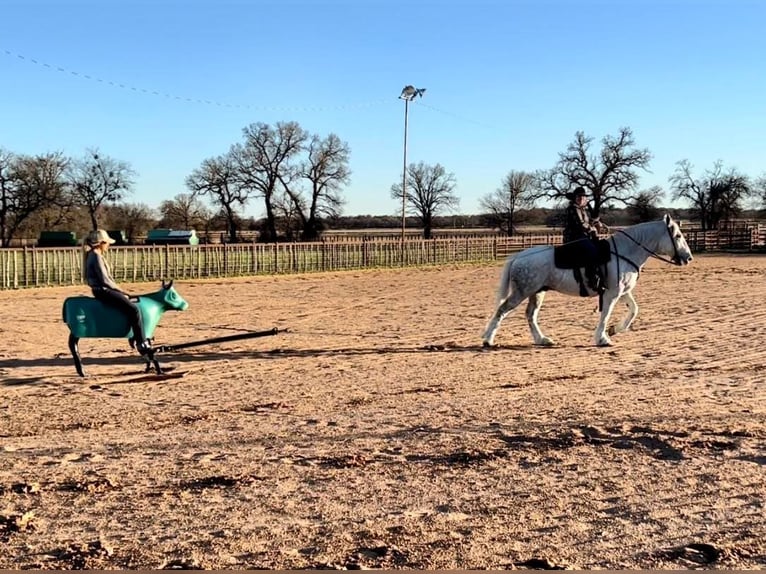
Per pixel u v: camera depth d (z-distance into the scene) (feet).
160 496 19.34
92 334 37.52
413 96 165.27
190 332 55.72
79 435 26.04
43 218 272.10
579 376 36.35
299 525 17.24
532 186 329.72
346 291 92.32
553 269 45.27
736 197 289.12
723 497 19.02
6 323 61.00
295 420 27.91
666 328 52.80
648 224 46.21
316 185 299.58
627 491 19.51
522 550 15.79
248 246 126.93
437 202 332.80
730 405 29.14
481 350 45.24
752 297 74.02
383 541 16.28
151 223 315.58
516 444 23.93
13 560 15.37
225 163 298.56
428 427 26.35
